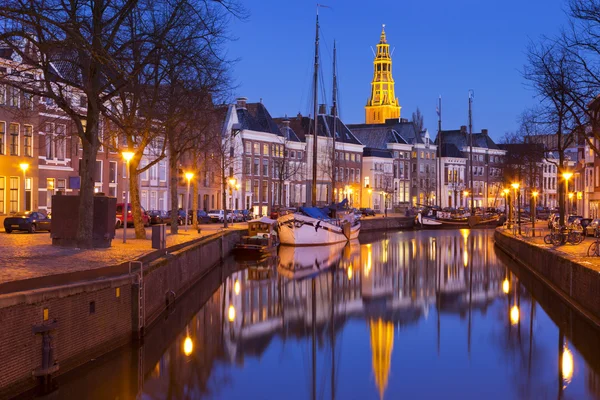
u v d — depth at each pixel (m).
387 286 39.66
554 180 157.25
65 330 17.28
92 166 27.30
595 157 70.75
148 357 22.12
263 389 19.61
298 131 109.00
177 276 29.89
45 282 16.97
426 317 30.36
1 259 23.11
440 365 22.27
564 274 31.23
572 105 36.03
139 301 21.55
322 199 110.38
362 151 123.81
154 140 51.53
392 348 24.61
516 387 19.91
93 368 18.70
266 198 98.25
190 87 37.03
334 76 83.38
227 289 36.97
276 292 36.62
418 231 95.81
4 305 14.66
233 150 81.19
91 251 26.58
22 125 51.28
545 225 79.31
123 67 26.89
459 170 149.88
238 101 97.50
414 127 140.25
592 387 19.80
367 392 19.56
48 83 25.06
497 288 38.44
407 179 137.38
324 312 31.42
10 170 50.34
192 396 18.72
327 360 22.84
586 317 26.45
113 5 26.53
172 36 31.97
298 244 64.06
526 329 27.09
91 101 26.06
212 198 86.50
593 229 51.41
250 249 53.31
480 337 26.05
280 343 25.06
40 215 44.59
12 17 18.61
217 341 24.73
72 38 21.06
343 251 61.41
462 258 55.56
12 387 15.14
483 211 117.81
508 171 93.06
